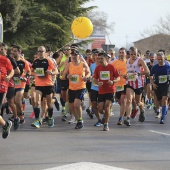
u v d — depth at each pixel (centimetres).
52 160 1359
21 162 1330
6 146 1585
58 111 2869
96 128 2089
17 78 2112
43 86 2062
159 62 2308
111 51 2711
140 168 1260
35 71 2075
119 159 1380
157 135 1888
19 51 2120
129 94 2175
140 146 1614
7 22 5888
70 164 1295
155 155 1449
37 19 6456
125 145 1631
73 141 1706
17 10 5916
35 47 6500
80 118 2069
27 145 1609
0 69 1574
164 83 2323
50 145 1616
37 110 2064
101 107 2002
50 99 2083
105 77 1969
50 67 2052
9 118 2256
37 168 1252
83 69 2027
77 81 2031
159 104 2420
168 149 1560
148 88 3027
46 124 2203
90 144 1644
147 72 2184
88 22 2758
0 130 1961
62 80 2367
